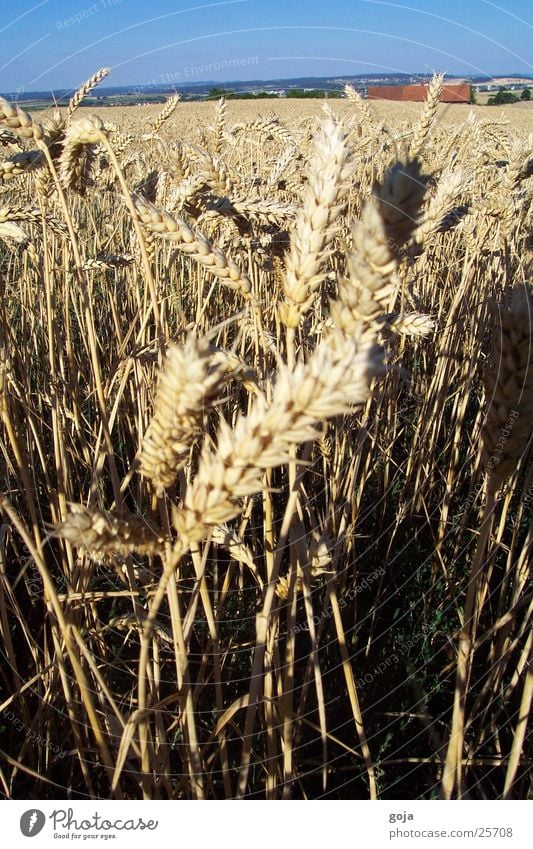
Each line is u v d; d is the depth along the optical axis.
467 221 0.86
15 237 0.49
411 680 0.49
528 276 0.67
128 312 0.83
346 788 0.46
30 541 0.28
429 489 0.63
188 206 0.51
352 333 0.26
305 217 0.28
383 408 0.70
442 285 0.96
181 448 0.26
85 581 0.41
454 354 0.69
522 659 0.42
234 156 1.11
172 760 0.45
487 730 0.47
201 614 0.51
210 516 0.23
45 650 0.44
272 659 0.39
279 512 0.61
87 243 0.97
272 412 0.21
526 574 0.45
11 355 0.56
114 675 0.49
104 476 0.64
